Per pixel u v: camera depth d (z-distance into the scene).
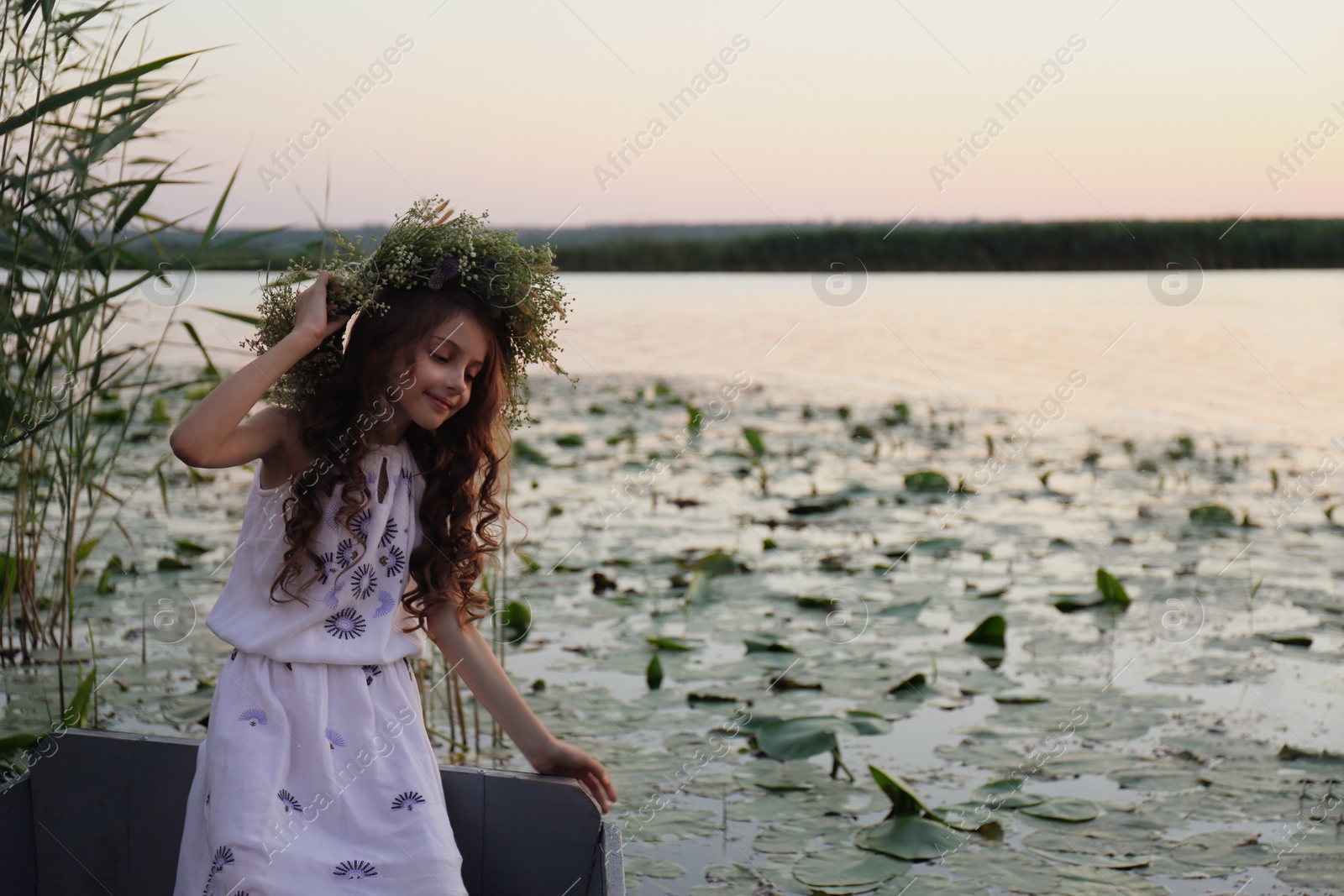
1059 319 11.23
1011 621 3.46
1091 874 2.01
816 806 2.30
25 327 2.36
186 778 1.63
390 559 1.65
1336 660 3.11
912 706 2.82
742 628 3.41
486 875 1.61
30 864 1.67
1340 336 9.38
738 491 5.27
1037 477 5.53
